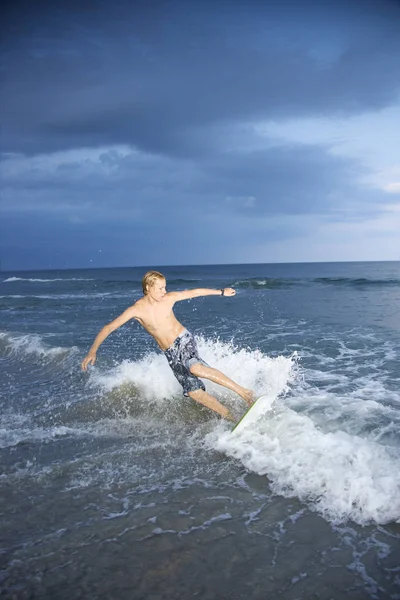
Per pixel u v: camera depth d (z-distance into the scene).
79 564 2.67
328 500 3.20
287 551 2.72
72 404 5.82
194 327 12.24
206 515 3.12
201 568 2.61
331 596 2.36
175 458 4.06
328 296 21.12
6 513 3.24
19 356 9.18
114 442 4.52
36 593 2.45
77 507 3.29
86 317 16.23
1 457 4.25
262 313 14.98
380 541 2.78
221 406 4.85
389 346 8.63
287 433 4.22
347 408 5.08
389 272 53.56
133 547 2.81
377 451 3.77
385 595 2.35
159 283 4.83
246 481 3.56
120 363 7.94
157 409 5.45
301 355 8.12
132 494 3.45
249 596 2.38
